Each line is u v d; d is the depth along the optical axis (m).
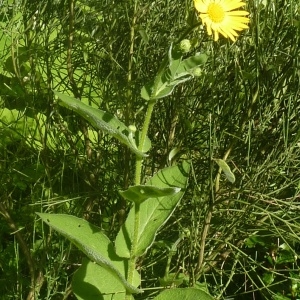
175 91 0.59
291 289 0.67
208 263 0.58
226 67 0.55
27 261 0.59
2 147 0.71
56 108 0.62
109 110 0.61
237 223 0.57
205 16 0.43
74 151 0.65
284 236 0.58
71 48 0.61
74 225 0.46
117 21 0.62
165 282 0.51
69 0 0.60
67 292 0.60
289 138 0.56
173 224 0.60
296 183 0.59
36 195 0.66
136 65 0.59
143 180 0.62
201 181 0.60
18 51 0.66
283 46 0.54
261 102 0.53
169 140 0.61
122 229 0.47
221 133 0.53
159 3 0.62
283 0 0.53
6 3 0.65
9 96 0.76
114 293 0.50
